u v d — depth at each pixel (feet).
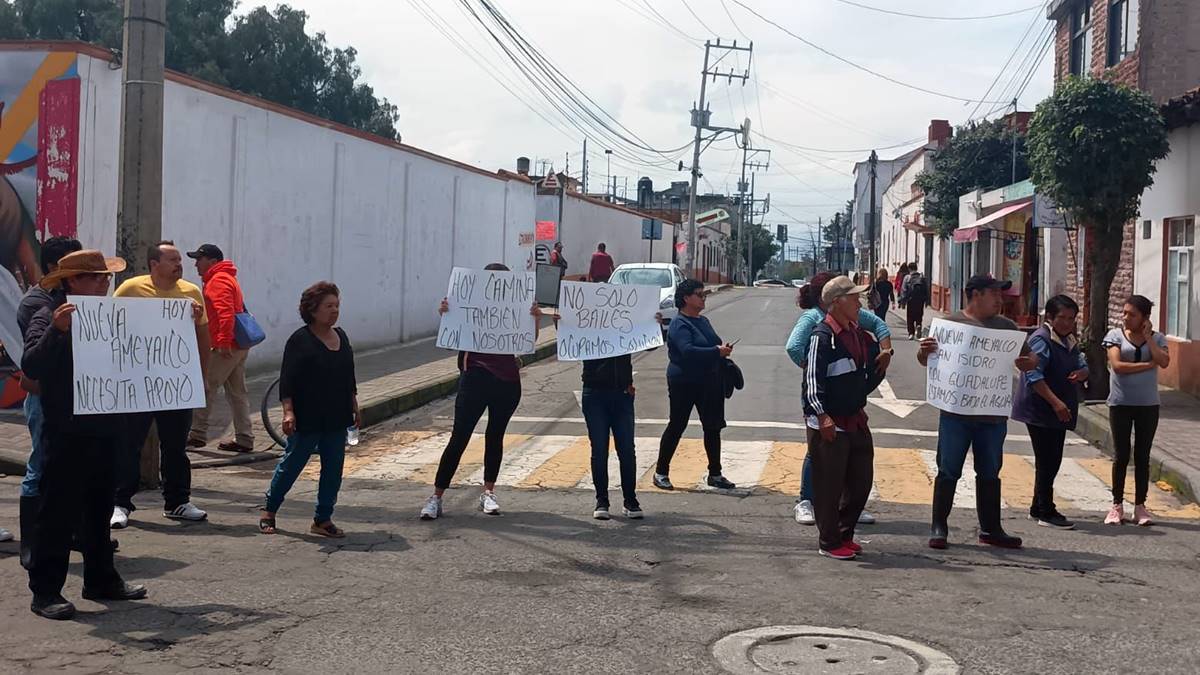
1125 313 28.63
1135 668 17.48
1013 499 31.89
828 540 24.61
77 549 22.77
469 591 21.54
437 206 77.66
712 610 20.40
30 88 42.55
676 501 31.04
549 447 39.60
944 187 123.95
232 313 35.78
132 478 26.91
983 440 25.84
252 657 17.57
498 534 26.68
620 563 23.91
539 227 112.98
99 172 43.34
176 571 22.77
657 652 17.99
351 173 64.03
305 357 25.68
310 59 136.36
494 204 90.12
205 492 31.63
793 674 17.07
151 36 31.76
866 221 269.03
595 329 29.19
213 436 39.11
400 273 72.08
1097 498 32.14
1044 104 48.47
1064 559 24.75
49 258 22.00
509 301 28.66
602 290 29.32
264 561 23.75
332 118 141.18
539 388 55.42
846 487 24.99
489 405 28.76
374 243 67.77
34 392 20.43
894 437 42.19
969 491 32.86
